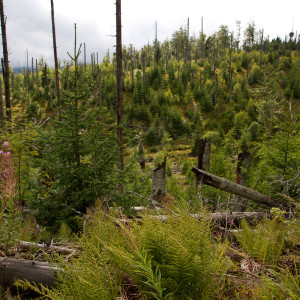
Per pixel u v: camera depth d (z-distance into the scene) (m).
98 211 2.36
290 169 5.12
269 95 35.97
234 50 120.69
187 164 18.97
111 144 4.76
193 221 1.50
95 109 4.66
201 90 78.31
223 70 92.44
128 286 1.57
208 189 5.76
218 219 3.61
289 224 2.68
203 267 1.30
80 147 4.46
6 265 1.90
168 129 51.25
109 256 1.52
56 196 4.20
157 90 85.69
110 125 5.01
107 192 4.30
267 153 5.55
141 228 1.56
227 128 64.25
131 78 90.44
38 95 77.75
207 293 1.27
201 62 108.25
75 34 4.57
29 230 2.98
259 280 1.53
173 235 1.35
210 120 67.81
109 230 1.95
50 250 2.37
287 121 5.38
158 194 5.18
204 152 7.41
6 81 13.02
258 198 4.60
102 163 4.40
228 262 1.66
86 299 1.31
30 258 2.25
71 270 1.41
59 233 2.94
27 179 4.40
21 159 4.82
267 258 2.04
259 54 109.94
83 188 4.38
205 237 1.42
